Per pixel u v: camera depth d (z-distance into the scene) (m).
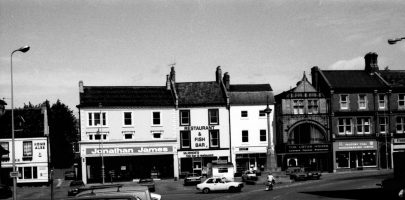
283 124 65.94
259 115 65.75
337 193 35.78
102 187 15.30
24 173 60.09
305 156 66.31
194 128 64.44
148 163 63.09
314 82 71.38
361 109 67.31
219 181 43.28
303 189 41.50
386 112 67.50
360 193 34.62
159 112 63.75
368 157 67.06
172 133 63.78
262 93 66.62
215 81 68.25
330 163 66.31
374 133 67.19
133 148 62.50
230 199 35.44
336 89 67.00
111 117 62.41
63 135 105.19
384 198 29.84
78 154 67.31
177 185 53.66
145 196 14.64
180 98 65.25
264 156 65.19
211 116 65.06
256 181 52.47
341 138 66.50
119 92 64.06
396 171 28.78
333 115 66.62
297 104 66.56
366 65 71.06
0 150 49.12
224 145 64.75
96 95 63.00
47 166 60.56
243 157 64.81
